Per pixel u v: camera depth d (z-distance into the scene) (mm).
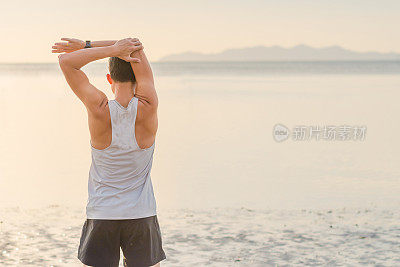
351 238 4773
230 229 5066
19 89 34812
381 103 22734
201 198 6566
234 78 57969
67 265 3938
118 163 2225
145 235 2303
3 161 9297
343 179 7969
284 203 6301
